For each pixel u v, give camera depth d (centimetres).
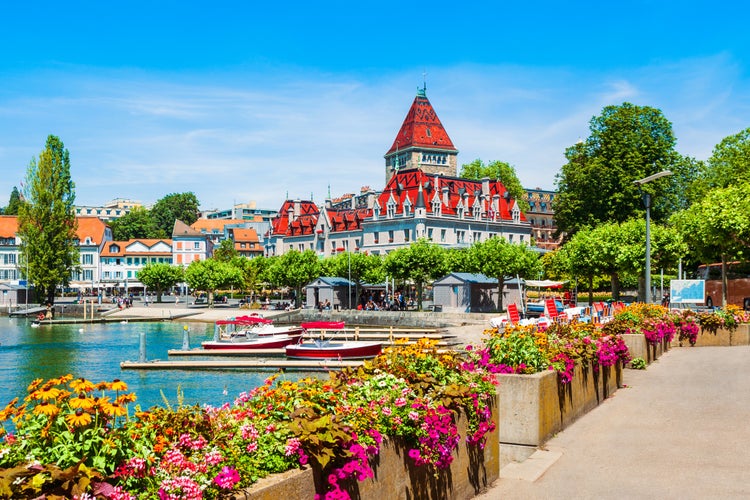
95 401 650
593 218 8181
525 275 7581
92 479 569
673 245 6331
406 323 7488
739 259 5412
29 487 534
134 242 17062
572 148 8900
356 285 9394
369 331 6400
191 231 17500
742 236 4847
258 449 717
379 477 825
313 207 15962
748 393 1864
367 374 1012
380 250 12450
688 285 4125
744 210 4803
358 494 783
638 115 8381
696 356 2764
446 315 7112
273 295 13562
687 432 1440
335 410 848
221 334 5922
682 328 3138
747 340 3231
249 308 10506
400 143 15612
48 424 627
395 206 12269
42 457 604
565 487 1105
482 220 12650
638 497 1045
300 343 4903
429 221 11869
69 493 545
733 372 2267
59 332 7475
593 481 1130
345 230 13650
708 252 5478
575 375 1582
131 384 3791
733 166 7681
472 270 7850
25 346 5903
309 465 728
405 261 8319
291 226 15300
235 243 19875
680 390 1950
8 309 10694
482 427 1081
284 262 10100
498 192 13250
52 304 10844
